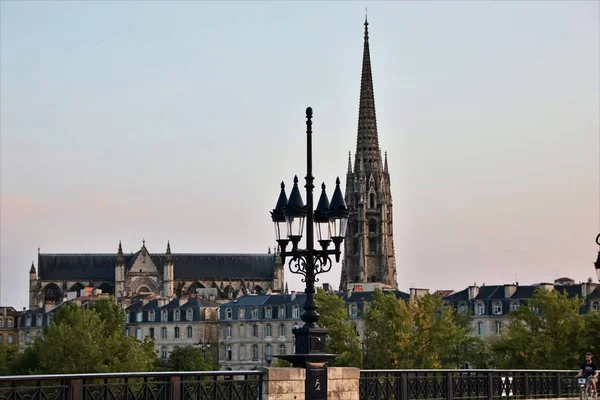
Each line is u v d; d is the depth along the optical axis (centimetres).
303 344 5012
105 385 4322
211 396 4647
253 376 4894
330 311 19250
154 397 4469
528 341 16662
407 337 18300
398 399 5553
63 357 19312
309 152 5053
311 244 5025
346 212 5028
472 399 6066
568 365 16212
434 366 18150
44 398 4097
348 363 18438
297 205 4972
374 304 19275
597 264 6059
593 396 6612
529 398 6575
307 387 4938
